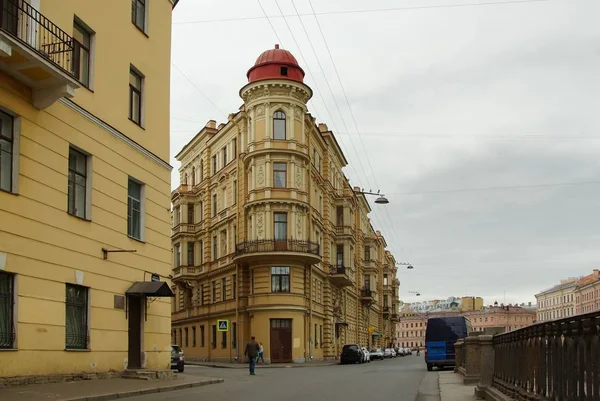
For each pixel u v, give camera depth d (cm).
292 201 4425
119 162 1998
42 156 1617
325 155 5622
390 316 10650
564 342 752
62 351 1645
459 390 1734
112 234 1933
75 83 1602
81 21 1834
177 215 5925
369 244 8000
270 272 4406
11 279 1497
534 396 914
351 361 4831
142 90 2216
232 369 3584
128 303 2009
